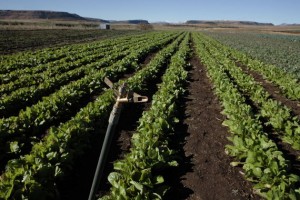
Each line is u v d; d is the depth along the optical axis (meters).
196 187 7.02
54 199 6.38
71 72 17.77
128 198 5.76
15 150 7.95
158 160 7.34
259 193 6.62
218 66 21.61
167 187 6.46
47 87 14.44
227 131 10.45
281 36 83.44
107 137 3.78
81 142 8.56
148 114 10.34
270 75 19.56
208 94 15.57
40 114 10.05
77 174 7.44
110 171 7.61
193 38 58.38
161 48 36.91
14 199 5.46
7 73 17.55
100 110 10.41
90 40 50.25
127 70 21.17
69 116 11.69
